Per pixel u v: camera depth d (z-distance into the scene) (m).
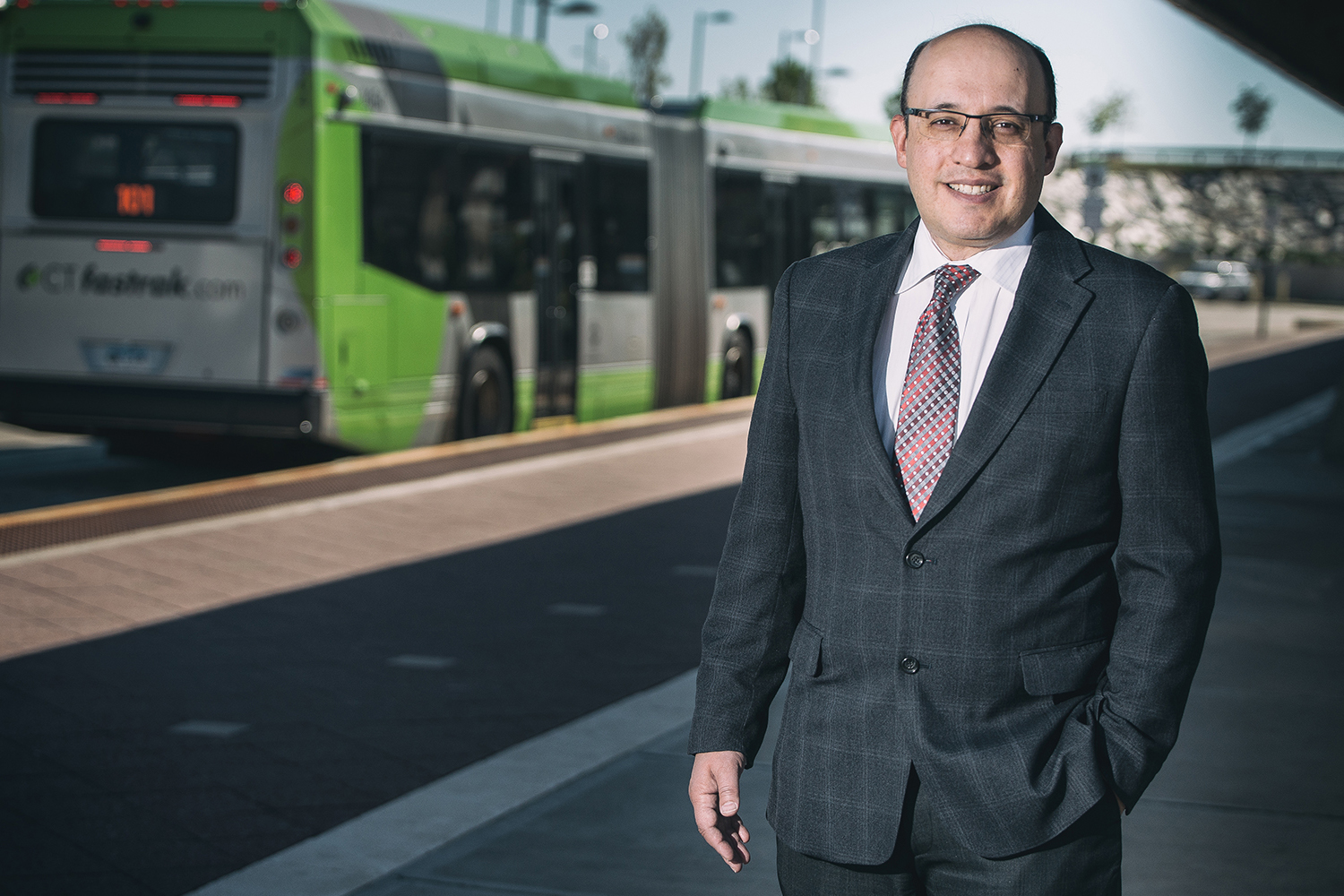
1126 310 2.11
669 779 4.78
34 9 11.43
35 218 11.48
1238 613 7.30
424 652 6.59
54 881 4.08
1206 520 2.11
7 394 11.59
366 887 3.90
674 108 16.48
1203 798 4.62
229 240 11.07
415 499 10.48
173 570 8.04
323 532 9.23
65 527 9.16
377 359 11.55
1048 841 2.07
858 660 2.16
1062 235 2.23
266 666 6.29
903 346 2.22
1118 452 2.11
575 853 4.14
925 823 2.14
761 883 3.95
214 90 11.05
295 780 4.94
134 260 11.27
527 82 13.35
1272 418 18.38
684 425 15.07
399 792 4.85
